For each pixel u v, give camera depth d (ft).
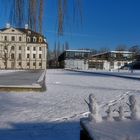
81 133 14.40
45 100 48.73
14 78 115.55
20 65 362.33
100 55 427.33
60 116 34.24
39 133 26.27
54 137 24.85
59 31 17.22
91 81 110.63
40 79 98.58
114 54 428.97
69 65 415.03
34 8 17.13
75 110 38.73
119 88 78.79
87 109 39.55
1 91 60.13
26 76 136.67
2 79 106.73
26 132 26.58
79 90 69.51
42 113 36.06
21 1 16.88
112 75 177.17
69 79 122.52
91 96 14.48
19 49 356.18
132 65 357.00
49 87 75.87
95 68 418.51
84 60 416.67
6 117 33.17
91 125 13.21
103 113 34.81
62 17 17.07
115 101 49.42
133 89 75.77
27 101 46.93
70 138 24.57
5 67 351.25
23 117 33.30
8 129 27.71
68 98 52.29
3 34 344.49
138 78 130.62
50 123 30.37
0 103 44.24
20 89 60.54
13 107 40.47
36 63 368.48
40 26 17.39
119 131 11.68
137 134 11.04
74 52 422.82
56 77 140.87
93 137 11.43
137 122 13.35
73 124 29.89
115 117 14.65
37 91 61.21
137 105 14.39
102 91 68.49
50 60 440.86
